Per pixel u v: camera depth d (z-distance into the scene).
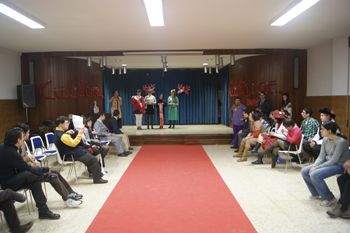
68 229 2.48
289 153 4.61
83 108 8.23
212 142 7.17
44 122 6.41
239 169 4.54
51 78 7.04
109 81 11.01
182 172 4.39
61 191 2.94
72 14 3.90
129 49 6.57
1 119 6.08
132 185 3.75
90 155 3.80
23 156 3.08
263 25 4.55
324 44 6.12
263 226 2.48
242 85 8.30
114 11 3.78
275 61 7.10
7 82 6.34
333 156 2.85
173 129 9.32
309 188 3.14
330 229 2.42
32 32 4.84
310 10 3.81
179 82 11.47
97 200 3.20
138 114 9.34
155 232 2.39
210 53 6.75
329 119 4.17
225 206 2.96
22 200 2.43
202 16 4.04
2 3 3.30
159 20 4.16
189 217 2.70
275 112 4.75
